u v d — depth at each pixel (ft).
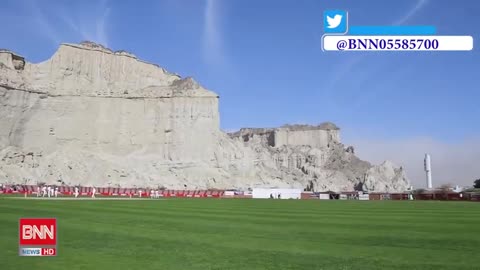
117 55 610.65
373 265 54.90
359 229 96.02
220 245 69.87
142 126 581.53
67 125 541.34
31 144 512.63
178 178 561.02
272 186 647.15
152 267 52.65
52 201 202.59
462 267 53.93
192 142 593.42
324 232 89.56
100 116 563.07
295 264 55.21
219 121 628.28
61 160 508.12
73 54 574.56
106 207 163.22
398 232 90.43
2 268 50.65
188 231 88.63
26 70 547.08
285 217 130.41
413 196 428.15
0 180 443.73
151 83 632.38
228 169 625.82
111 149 559.79
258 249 66.23
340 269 52.54
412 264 55.62
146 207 171.01
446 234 87.10
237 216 131.64
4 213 121.90
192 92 611.47
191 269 51.88
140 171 545.85
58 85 552.82
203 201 269.64
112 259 57.16
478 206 227.61
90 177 508.53
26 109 515.91
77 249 64.39
